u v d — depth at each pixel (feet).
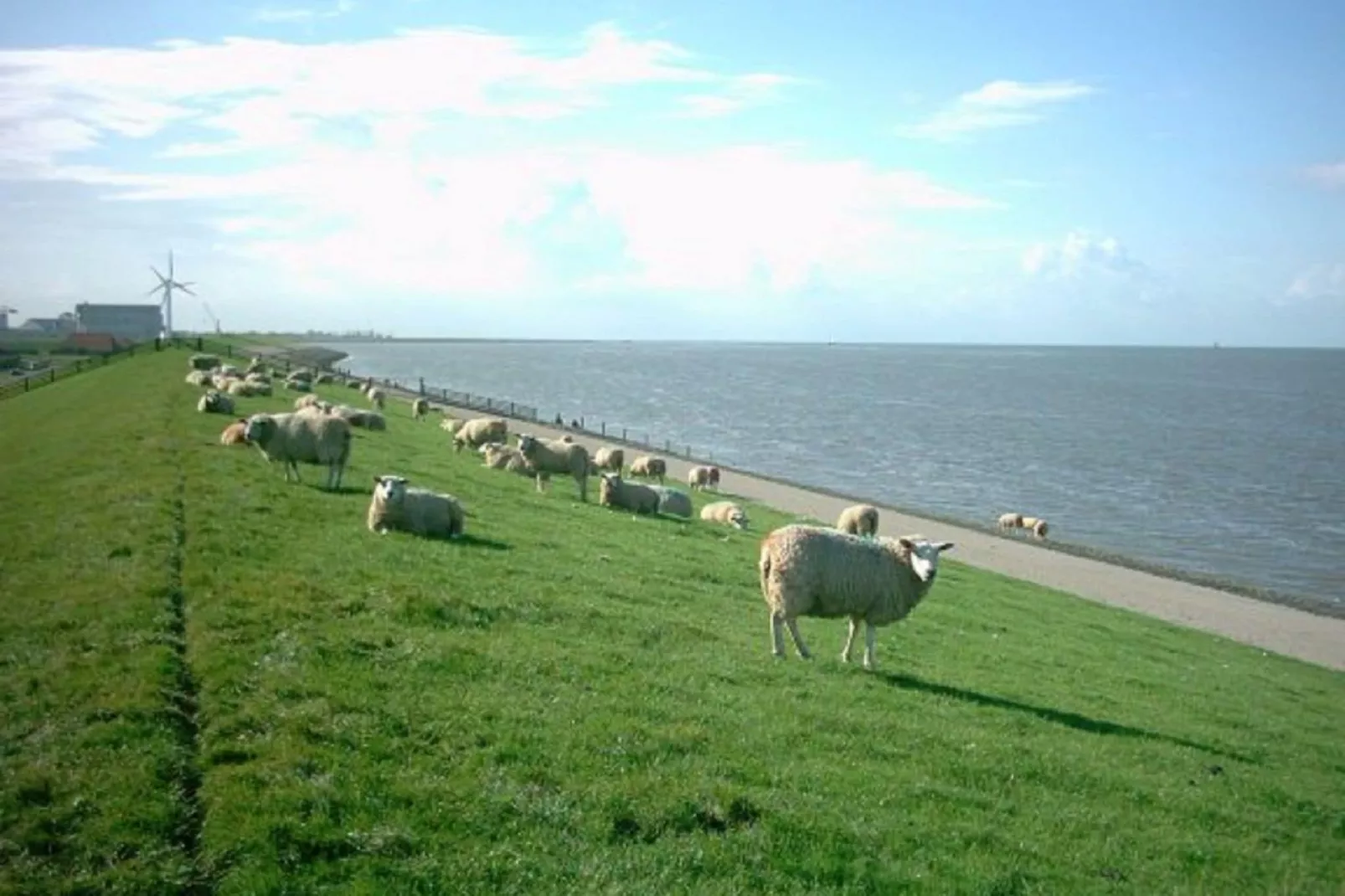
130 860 29.09
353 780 34.12
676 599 73.20
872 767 43.55
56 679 40.11
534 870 31.09
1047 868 37.09
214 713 38.14
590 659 51.62
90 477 87.45
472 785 35.12
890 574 61.16
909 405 569.23
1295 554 195.62
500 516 96.22
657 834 34.30
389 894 28.84
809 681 55.57
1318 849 46.32
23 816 30.50
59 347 587.68
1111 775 48.98
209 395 148.66
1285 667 105.29
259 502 80.07
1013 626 92.73
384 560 65.98
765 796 37.58
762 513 160.04
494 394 560.61
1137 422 485.56
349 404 218.79
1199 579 163.43
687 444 346.13
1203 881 39.27
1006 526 200.34
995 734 51.98
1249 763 58.85
